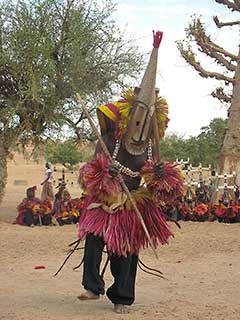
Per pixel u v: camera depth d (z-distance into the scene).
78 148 21.25
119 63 19.75
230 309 7.24
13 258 11.48
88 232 7.00
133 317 6.85
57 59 19.05
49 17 18.48
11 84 19.14
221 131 43.16
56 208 18.05
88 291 7.09
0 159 19.17
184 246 13.23
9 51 18.22
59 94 19.02
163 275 9.80
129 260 7.13
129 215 7.07
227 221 18.33
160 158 7.39
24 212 17.45
